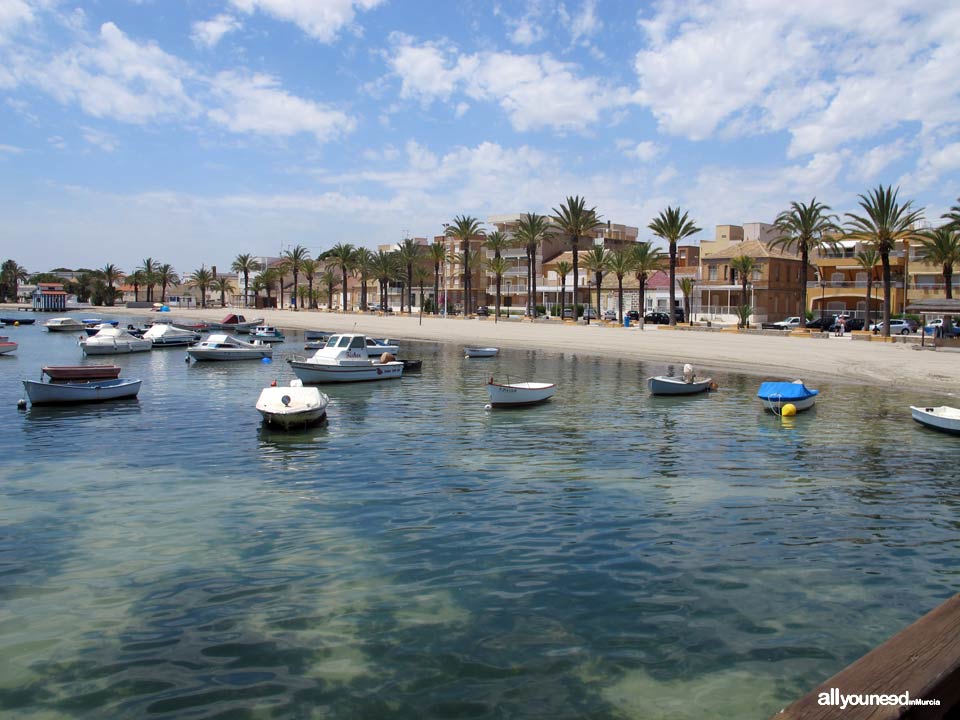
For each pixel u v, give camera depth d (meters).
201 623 10.26
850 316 84.50
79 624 10.24
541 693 8.46
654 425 26.67
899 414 29.12
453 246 131.25
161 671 8.99
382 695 8.44
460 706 8.20
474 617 10.43
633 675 8.85
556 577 11.92
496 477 18.72
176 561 12.63
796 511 15.74
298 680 8.77
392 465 20.08
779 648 9.53
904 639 4.00
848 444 23.12
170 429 25.67
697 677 8.80
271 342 75.81
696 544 13.56
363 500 16.50
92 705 8.27
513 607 10.77
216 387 38.62
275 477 18.69
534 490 17.41
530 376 43.59
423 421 27.59
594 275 111.69
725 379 41.59
